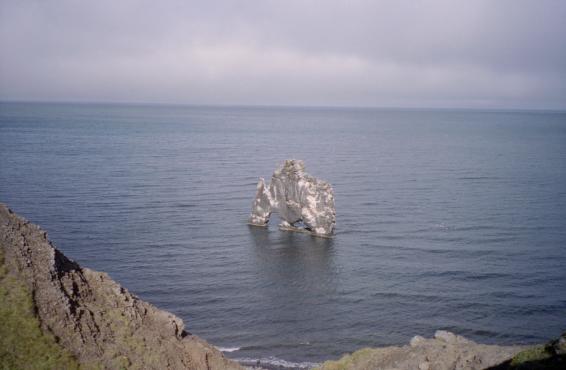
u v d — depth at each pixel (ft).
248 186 523.29
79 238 328.29
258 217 385.70
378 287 264.31
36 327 106.01
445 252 317.83
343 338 211.82
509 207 437.17
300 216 369.30
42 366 100.37
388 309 238.68
